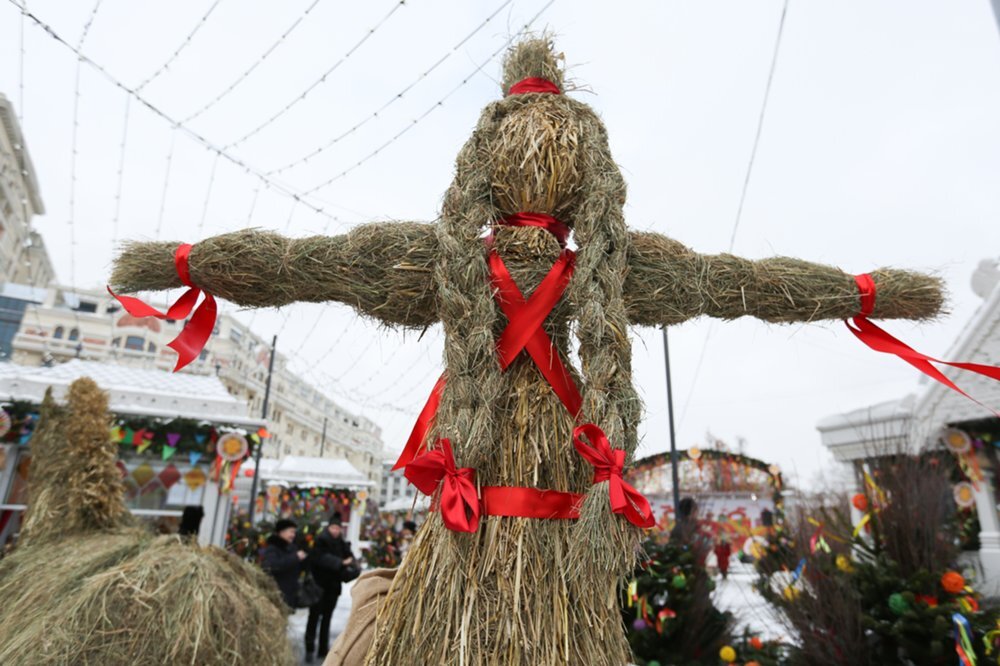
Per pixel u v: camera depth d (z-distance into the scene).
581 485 1.52
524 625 1.35
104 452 3.11
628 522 1.39
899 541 3.63
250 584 2.55
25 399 5.67
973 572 3.80
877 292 1.87
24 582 2.37
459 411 1.39
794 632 3.95
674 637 4.11
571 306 1.60
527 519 1.44
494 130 1.75
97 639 1.81
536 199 1.70
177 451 6.14
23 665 1.76
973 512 5.53
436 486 1.42
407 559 1.50
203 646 1.89
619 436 1.38
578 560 1.35
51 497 2.95
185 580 2.08
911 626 3.21
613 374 1.45
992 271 5.75
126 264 1.56
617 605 1.48
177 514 6.00
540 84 1.89
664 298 1.73
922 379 6.95
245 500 18.94
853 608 3.53
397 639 1.40
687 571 4.27
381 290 1.60
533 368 1.61
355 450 37.84
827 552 3.90
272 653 2.17
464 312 1.46
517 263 1.63
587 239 1.57
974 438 5.54
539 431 1.53
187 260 1.56
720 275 1.79
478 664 1.30
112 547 2.45
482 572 1.39
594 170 1.66
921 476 3.96
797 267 1.87
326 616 6.36
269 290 1.61
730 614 4.50
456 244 1.52
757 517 12.41
